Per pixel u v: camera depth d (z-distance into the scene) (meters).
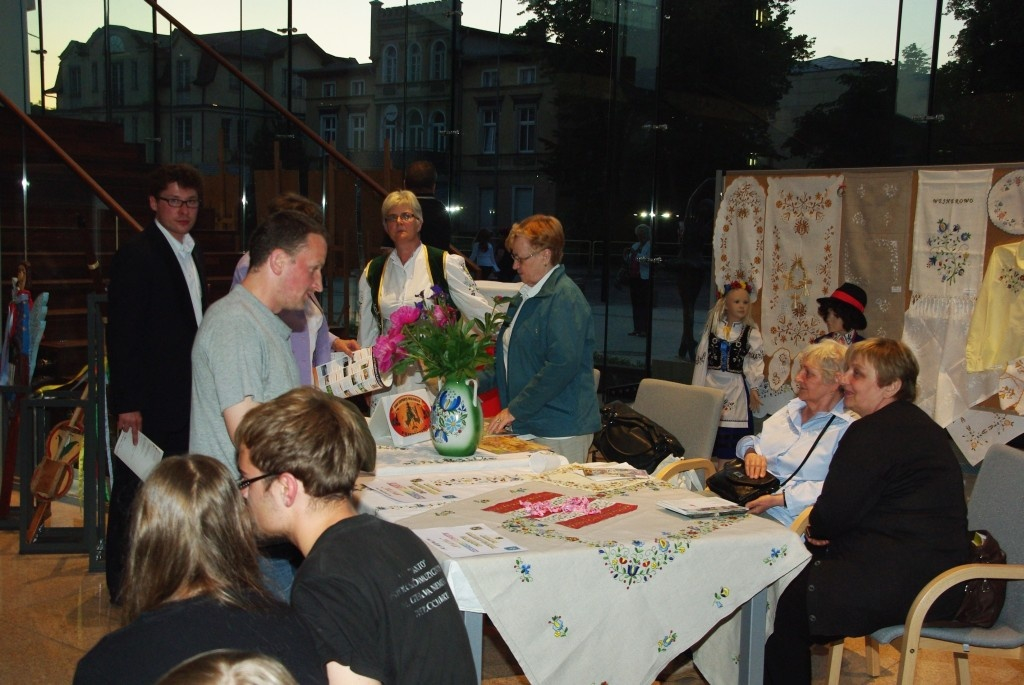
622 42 7.36
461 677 1.53
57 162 5.48
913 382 2.75
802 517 3.01
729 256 5.80
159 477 1.38
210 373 2.19
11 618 3.61
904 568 2.57
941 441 2.68
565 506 2.55
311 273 2.27
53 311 5.39
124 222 5.57
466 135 7.92
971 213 4.71
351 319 6.07
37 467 4.35
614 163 7.53
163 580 1.35
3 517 4.80
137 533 1.37
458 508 2.53
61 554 4.37
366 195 5.96
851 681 3.24
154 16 7.40
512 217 7.87
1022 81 5.71
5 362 4.91
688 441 3.85
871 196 5.12
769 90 6.87
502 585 2.09
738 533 2.35
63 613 3.67
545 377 3.25
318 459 1.52
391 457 3.02
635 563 2.22
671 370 7.61
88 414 4.10
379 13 8.14
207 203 7.07
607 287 7.71
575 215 7.70
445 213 5.74
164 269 3.39
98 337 4.09
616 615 2.21
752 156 7.04
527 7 7.54
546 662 2.15
